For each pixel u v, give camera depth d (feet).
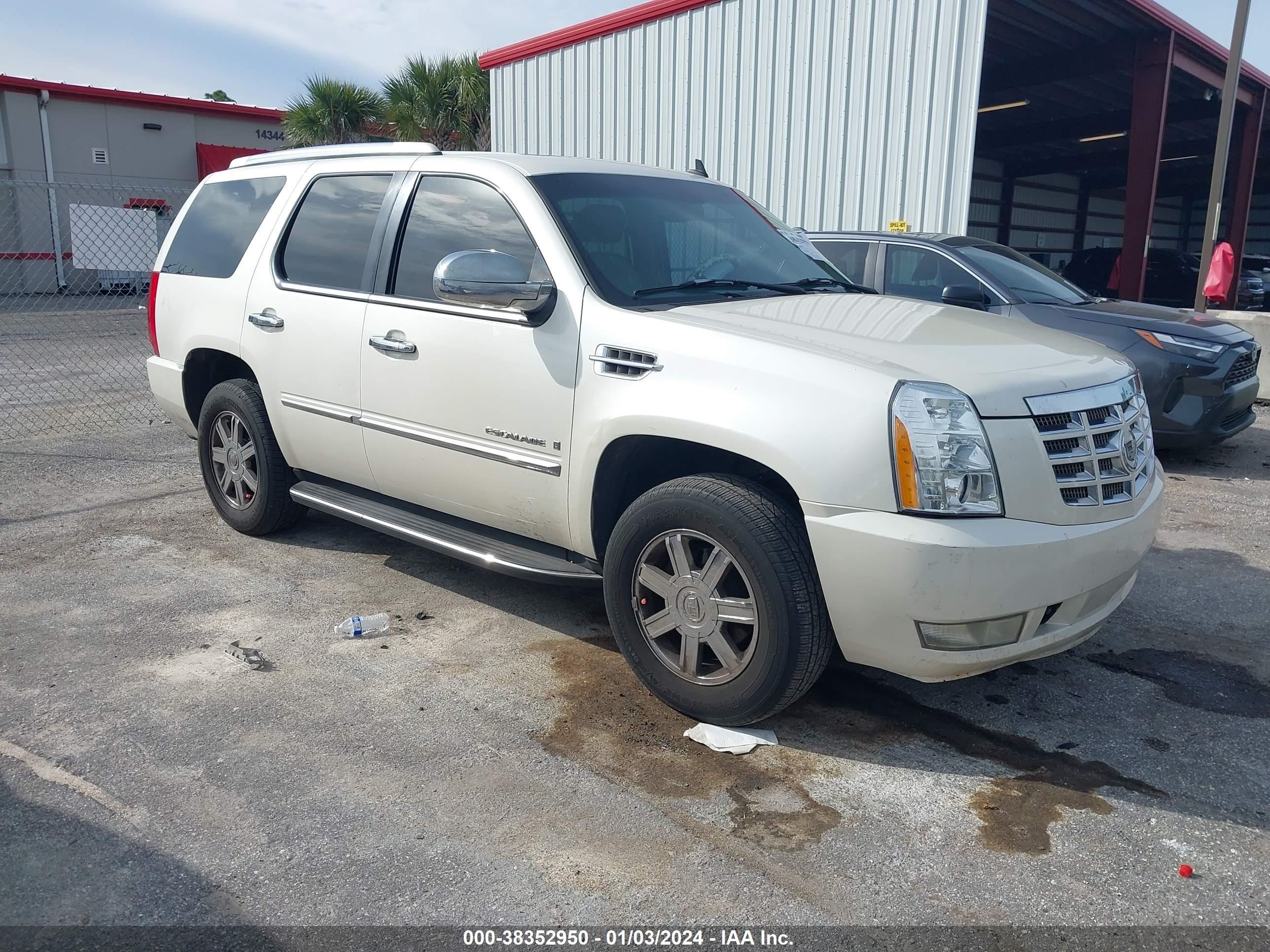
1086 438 10.22
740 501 10.19
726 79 42.09
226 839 8.90
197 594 14.90
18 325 55.83
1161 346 23.56
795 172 40.37
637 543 11.05
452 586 15.42
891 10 36.50
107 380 36.63
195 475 22.17
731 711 10.66
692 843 8.98
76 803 9.41
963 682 12.42
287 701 11.57
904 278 26.22
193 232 17.80
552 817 9.34
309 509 17.72
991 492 9.51
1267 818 9.55
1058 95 65.92
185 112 90.48
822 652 10.19
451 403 12.78
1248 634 14.05
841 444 9.52
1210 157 90.63
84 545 17.12
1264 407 34.04
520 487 12.25
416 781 9.91
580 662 12.79
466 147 79.97
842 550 9.56
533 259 12.26
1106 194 108.88
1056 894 8.36
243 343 15.97
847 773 10.25
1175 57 52.31
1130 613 14.79
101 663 12.46
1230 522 19.61
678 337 10.71
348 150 15.53
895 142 37.11
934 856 8.86
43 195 81.05
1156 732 11.23
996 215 95.50
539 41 49.26
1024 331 12.15
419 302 13.19
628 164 14.70
